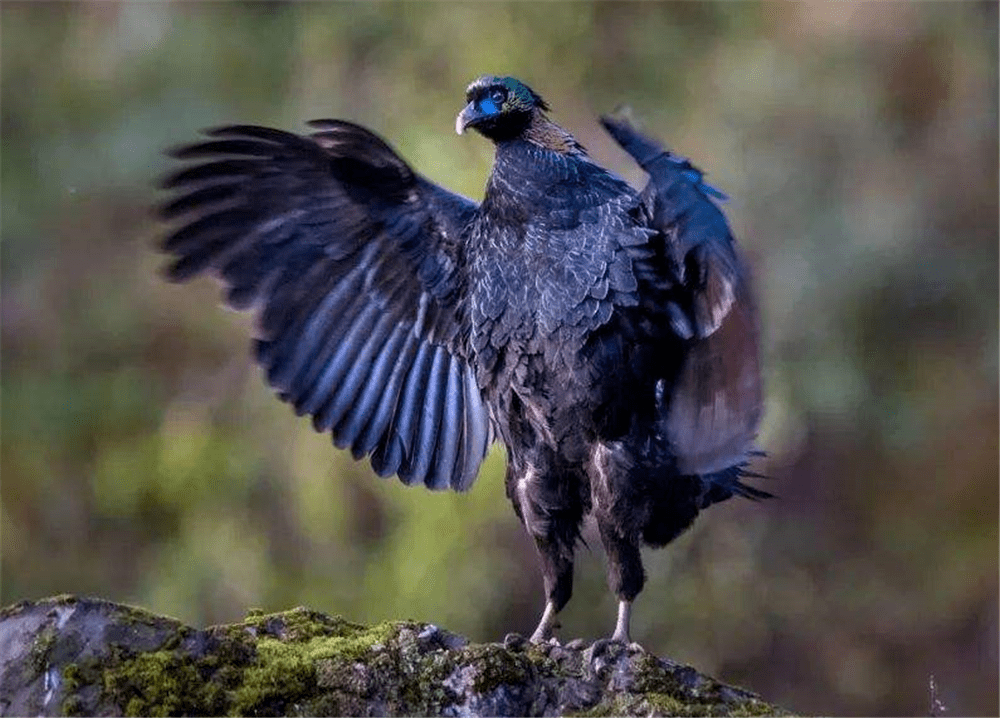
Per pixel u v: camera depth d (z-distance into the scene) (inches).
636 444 278.2
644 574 283.3
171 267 294.5
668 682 251.9
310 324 299.9
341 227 298.4
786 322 615.5
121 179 638.5
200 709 232.2
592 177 284.7
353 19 628.1
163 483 621.3
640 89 620.1
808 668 640.4
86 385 640.4
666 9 633.0
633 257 274.8
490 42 611.5
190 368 637.9
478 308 286.5
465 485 303.7
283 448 611.5
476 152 589.0
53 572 633.6
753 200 614.5
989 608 659.4
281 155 292.7
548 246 280.2
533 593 583.2
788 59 631.8
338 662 239.5
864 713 641.6
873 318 634.2
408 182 294.8
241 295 296.5
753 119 622.5
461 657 243.0
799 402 620.7
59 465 641.6
